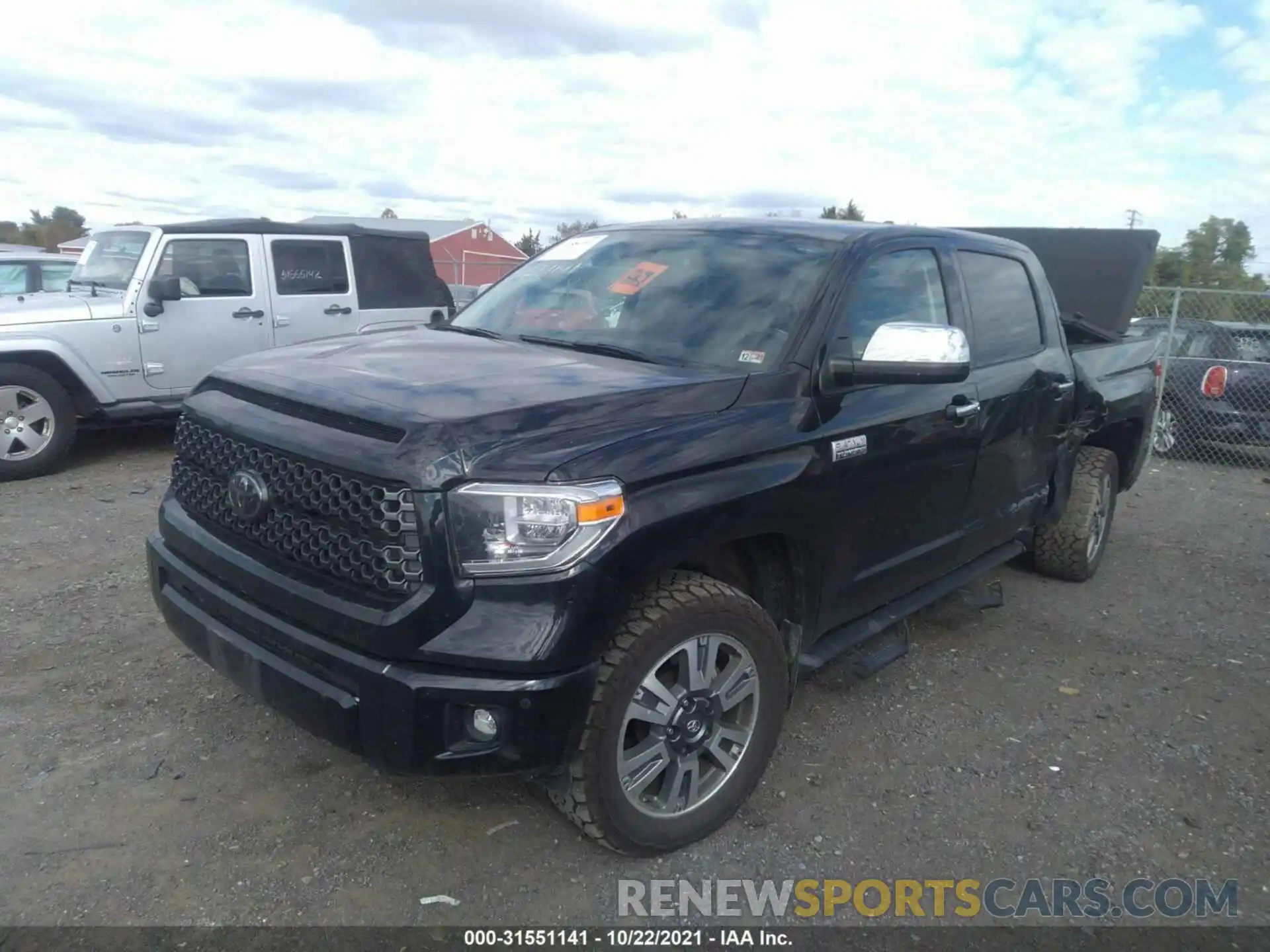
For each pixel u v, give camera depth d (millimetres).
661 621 2816
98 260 8781
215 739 3609
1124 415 5930
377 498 2627
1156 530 7672
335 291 9516
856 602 3752
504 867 2986
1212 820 3477
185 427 3393
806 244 3869
